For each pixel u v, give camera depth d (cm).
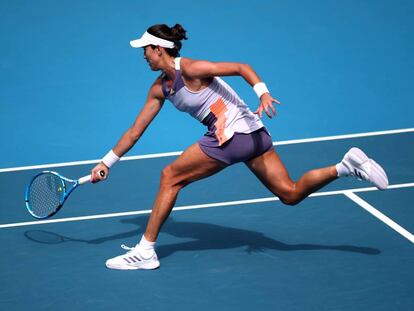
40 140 3647
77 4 4797
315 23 4528
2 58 4312
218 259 2527
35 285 2395
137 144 3575
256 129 2406
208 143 2395
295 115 3769
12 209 2978
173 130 3703
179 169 2419
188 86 2372
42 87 4072
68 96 3991
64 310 2234
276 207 2905
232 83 4022
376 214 2797
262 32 4456
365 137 3531
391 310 2152
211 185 3120
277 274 2403
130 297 2297
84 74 4169
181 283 2373
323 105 3841
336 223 2747
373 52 4247
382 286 2294
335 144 3475
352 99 3878
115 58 4294
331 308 2178
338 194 2975
